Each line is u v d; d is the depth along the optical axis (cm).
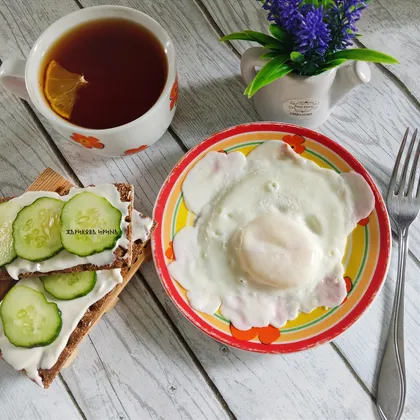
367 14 44
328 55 34
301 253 37
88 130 34
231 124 43
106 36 37
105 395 39
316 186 39
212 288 38
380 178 42
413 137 40
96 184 42
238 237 38
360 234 38
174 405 39
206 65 44
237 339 37
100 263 35
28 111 43
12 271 35
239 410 38
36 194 36
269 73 34
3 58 44
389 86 43
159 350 39
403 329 38
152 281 41
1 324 36
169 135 43
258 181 39
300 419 38
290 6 31
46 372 36
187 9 45
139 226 37
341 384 38
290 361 39
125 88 37
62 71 37
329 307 37
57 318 35
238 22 45
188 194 39
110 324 40
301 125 42
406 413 38
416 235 41
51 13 45
